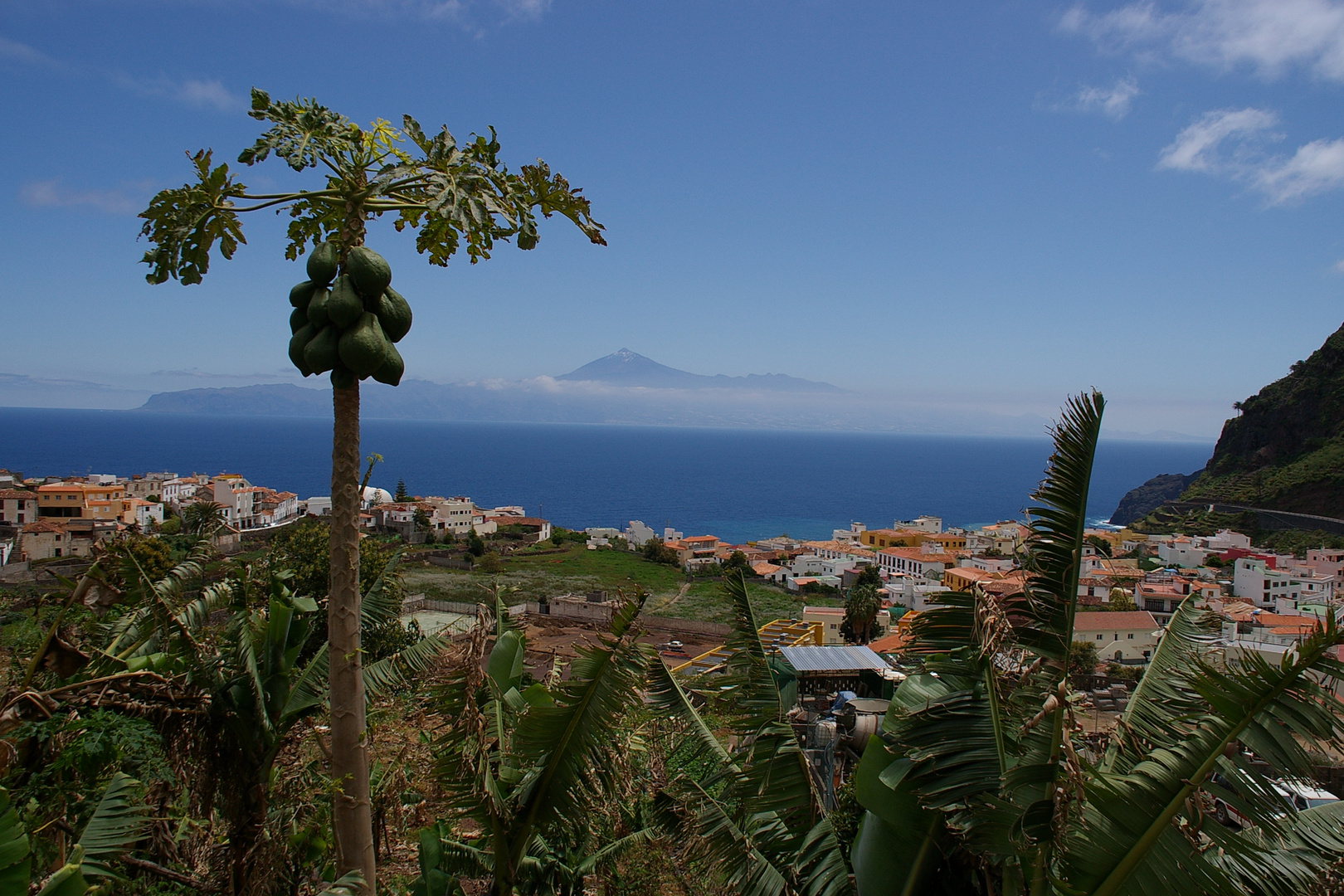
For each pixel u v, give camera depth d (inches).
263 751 281.4
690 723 295.4
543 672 1384.1
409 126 212.7
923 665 260.7
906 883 261.6
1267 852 207.8
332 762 219.9
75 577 277.4
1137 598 2337.6
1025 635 233.6
